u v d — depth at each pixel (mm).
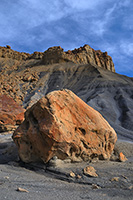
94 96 52562
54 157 10172
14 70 94125
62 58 92438
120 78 75062
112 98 52906
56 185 7176
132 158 15375
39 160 10930
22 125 12227
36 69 85812
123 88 59438
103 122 12883
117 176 8492
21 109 29766
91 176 8523
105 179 8172
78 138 10922
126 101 48594
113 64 121375
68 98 11734
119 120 40031
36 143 10664
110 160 12648
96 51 119000
